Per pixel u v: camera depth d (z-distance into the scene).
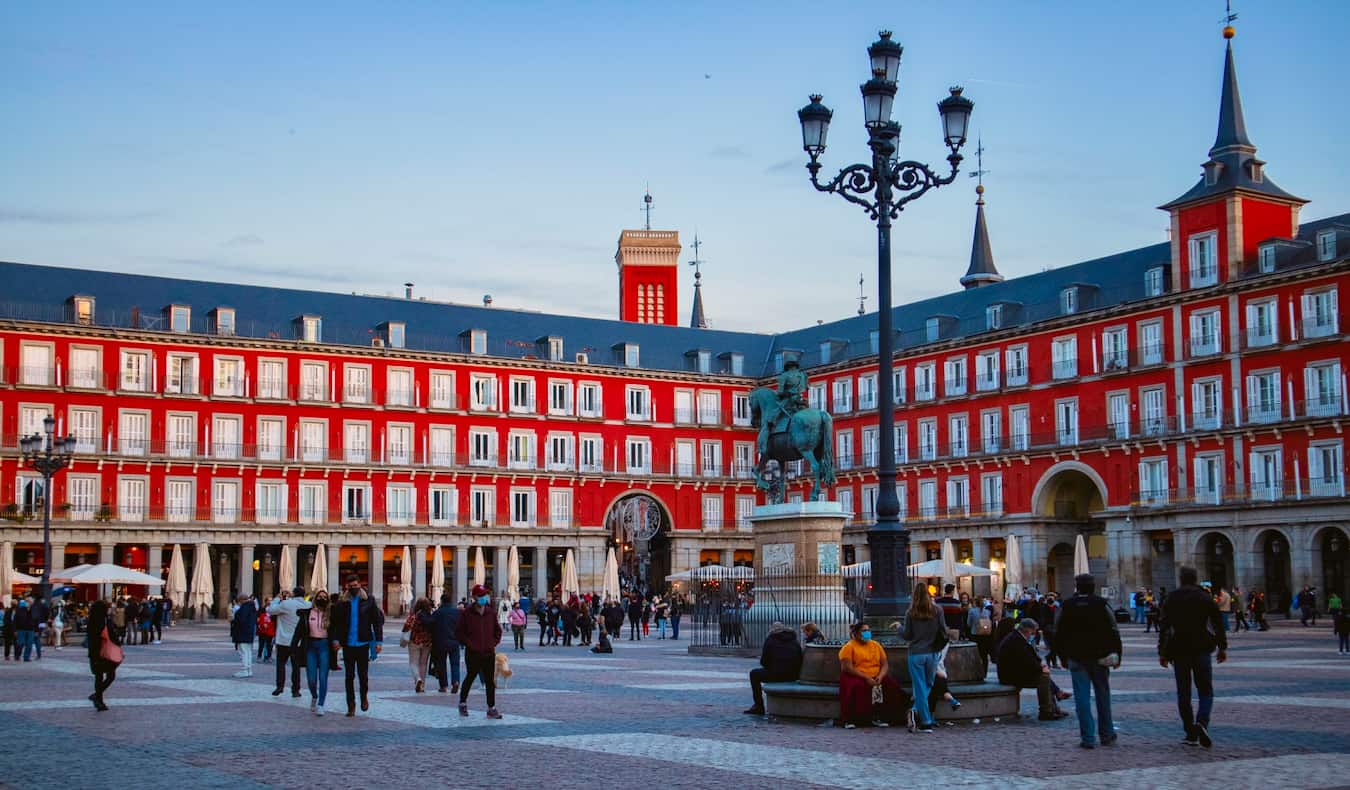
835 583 40.56
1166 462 76.31
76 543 82.38
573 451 97.56
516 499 95.25
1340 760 16.30
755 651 41.62
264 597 90.88
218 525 84.81
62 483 81.06
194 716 22.70
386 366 91.69
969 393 88.75
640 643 54.34
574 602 56.06
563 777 15.59
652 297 137.88
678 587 92.12
